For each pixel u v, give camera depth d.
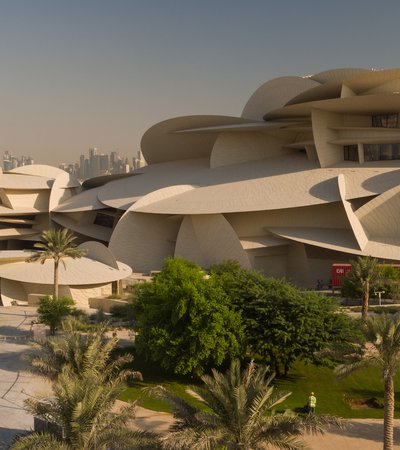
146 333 35.12
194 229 70.06
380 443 26.83
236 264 61.47
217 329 33.31
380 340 22.81
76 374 22.94
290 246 69.38
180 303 33.41
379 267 52.91
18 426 25.98
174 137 95.06
